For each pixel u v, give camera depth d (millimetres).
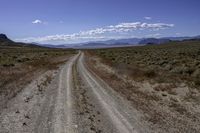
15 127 10203
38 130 9961
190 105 15430
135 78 27156
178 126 11281
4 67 32938
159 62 40469
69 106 14188
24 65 38125
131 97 17781
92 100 16297
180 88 20391
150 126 11078
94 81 25359
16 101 14961
